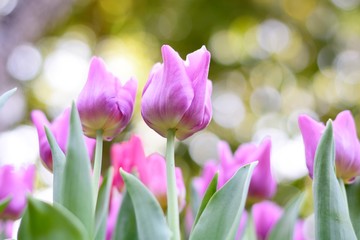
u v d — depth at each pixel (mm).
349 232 964
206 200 1007
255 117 7336
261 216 1750
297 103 7523
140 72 6938
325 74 7602
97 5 6750
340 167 1126
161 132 1058
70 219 753
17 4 4203
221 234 944
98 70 1085
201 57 1054
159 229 952
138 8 6840
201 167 6391
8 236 1435
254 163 975
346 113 1147
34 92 6680
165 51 1033
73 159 927
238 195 958
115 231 1034
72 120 938
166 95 1030
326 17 7496
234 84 7383
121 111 1083
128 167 1292
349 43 7645
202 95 1045
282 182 5148
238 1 6875
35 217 747
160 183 1290
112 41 7008
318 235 967
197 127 1054
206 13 6812
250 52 7375
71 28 6828
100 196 1116
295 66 7574
